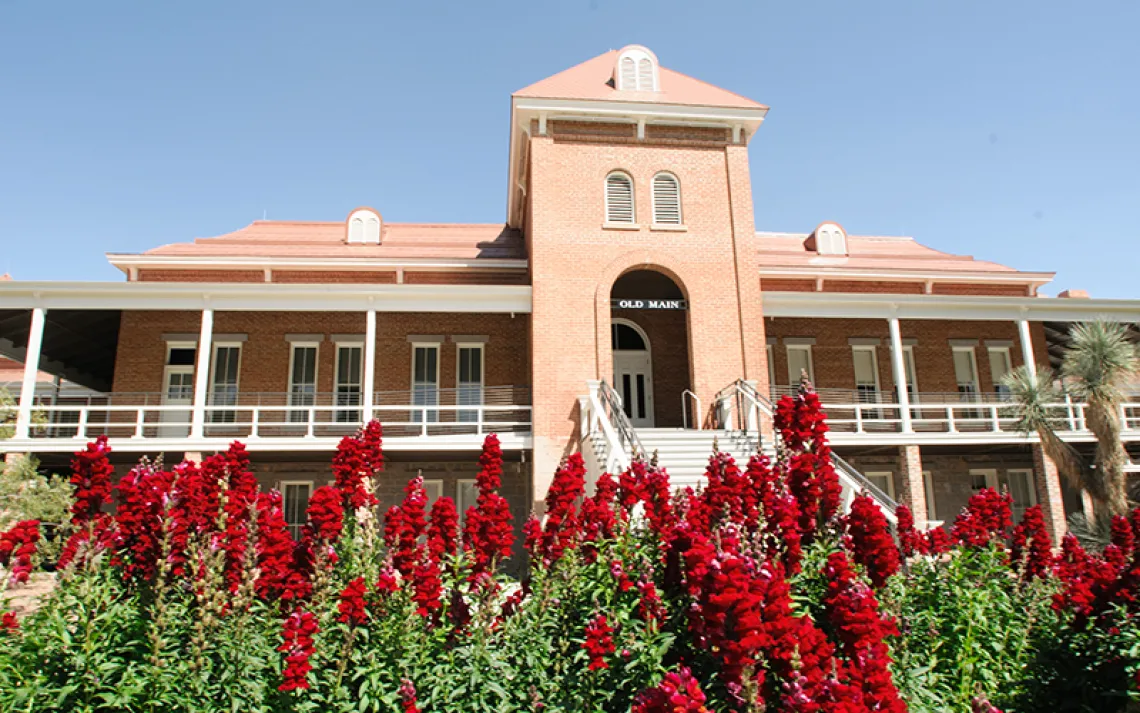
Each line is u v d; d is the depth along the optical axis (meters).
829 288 24.00
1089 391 16.38
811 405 7.29
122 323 20.28
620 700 5.51
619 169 19.89
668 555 5.95
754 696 4.19
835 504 6.84
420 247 23.62
